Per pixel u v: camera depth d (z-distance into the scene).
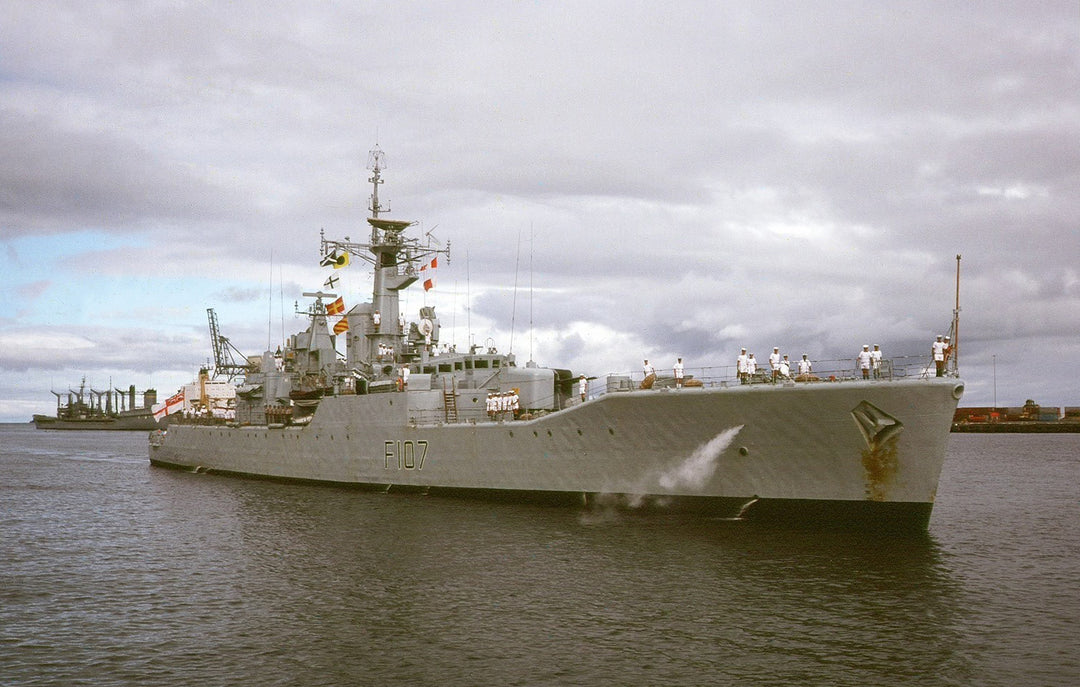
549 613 19.84
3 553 28.72
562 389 40.59
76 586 23.64
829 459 26.86
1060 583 22.53
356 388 44.75
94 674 16.61
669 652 17.20
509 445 34.94
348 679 16.11
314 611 20.48
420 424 39.41
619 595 21.16
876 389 25.14
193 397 75.25
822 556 24.69
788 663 16.56
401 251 49.03
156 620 20.11
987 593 21.39
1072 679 15.73
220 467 57.31
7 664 17.20
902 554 24.88
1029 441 113.75
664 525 29.34
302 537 29.97
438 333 46.50
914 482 25.61
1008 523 33.84
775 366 27.94
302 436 47.09
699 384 29.17
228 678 16.28
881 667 16.36
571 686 15.59
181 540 30.66
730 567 23.61
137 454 97.38
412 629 18.91
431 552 26.47
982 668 16.28
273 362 56.16
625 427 30.77
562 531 29.02
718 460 28.95
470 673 16.27
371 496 40.16
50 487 51.91
